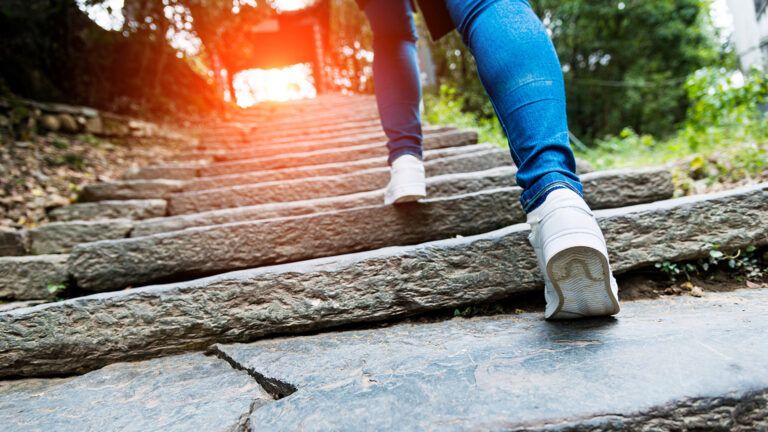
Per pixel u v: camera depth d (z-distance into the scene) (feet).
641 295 4.53
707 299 4.22
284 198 8.96
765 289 4.40
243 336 4.40
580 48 53.72
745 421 2.38
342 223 5.92
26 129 14.99
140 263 5.69
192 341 4.38
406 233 5.93
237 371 3.73
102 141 17.90
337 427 2.54
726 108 12.12
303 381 3.15
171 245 5.75
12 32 17.61
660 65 51.83
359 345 3.86
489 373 2.88
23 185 11.10
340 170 10.28
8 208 9.61
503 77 3.53
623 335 3.21
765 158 8.15
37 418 3.17
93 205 9.12
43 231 7.47
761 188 4.90
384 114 5.50
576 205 3.15
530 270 4.57
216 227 5.83
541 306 4.57
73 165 14.03
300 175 10.29
